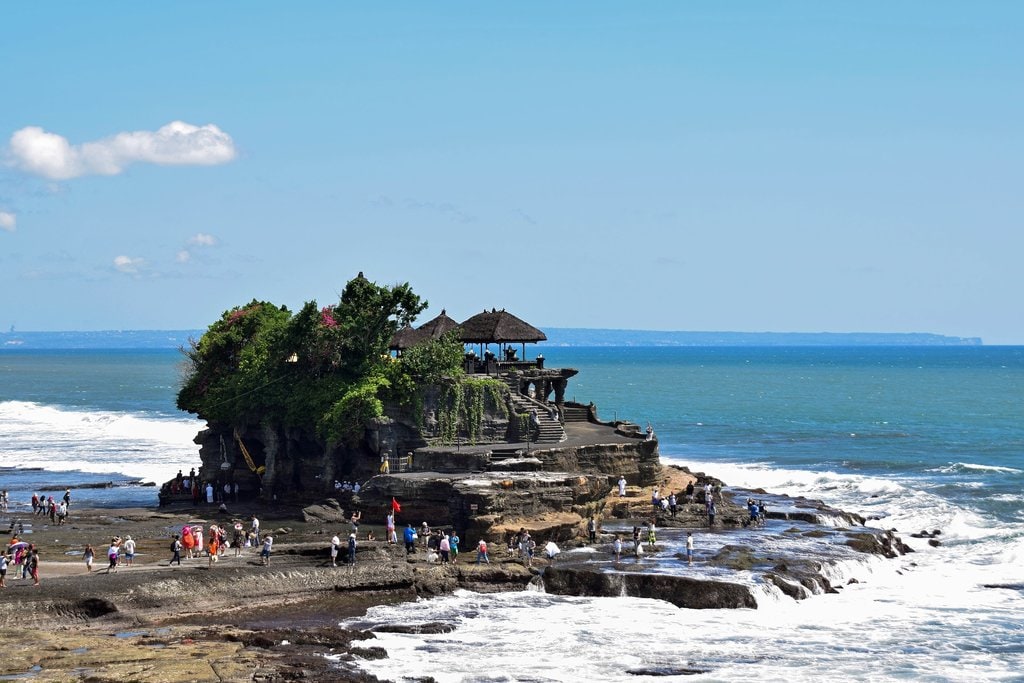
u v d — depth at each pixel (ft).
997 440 458.91
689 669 154.81
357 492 256.32
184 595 176.76
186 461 392.27
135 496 306.55
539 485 225.76
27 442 457.27
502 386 280.10
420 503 240.12
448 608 183.01
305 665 147.95
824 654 161.58
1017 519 262.47
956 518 262.26
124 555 198.80
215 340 304.91
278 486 283.59
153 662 144.97
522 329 306.76
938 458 396.37
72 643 154.30
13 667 141.38
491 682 148.36
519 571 195.62
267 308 312.91
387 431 268.41
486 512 214.07
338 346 279.49
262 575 185.47
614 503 250.37
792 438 469.98
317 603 183.42
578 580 192.95
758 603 184.44
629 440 281.54
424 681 146.82
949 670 154.51
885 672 153.89
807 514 248.11
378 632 169.17
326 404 273.13
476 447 266.98
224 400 290.15
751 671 153.99
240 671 142.72
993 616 180.96
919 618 179.83
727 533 229.04
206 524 246.47
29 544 191.62
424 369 271.08
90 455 410.52
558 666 155.33
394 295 282.56
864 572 207.10
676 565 198.49
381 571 192.34
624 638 168.25
